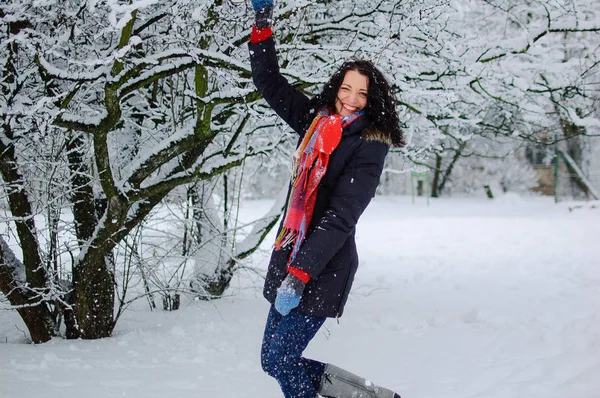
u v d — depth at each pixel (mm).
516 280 7660
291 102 2932
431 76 6199
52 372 3807
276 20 4637
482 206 22812
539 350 4344
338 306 2639
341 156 2607
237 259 6230
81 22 4250
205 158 5082
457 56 5930
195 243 6234
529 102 7270
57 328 4938
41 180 4664
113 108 3984
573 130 8180
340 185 2572
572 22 5891
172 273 6465
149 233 6844
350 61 2770
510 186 31234
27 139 4820
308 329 2629
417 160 6602
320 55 5621
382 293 7074
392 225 14844
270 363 2656
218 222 6586
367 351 4492
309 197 2621
